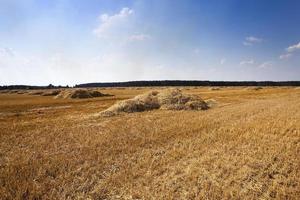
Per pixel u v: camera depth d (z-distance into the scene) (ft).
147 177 28.43
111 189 26.13
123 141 42.65
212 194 24.70
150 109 83.61
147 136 45.70
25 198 24.13
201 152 36.50
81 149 38.37
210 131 49.19
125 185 26.78
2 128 54.80
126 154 36.35
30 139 45.09
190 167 31.09
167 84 597.52
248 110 78.64
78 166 31.86
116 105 80.64
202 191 25.21
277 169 30.73
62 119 67.72
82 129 52.85
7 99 158.40
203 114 71.10
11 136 47.19
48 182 27.17
